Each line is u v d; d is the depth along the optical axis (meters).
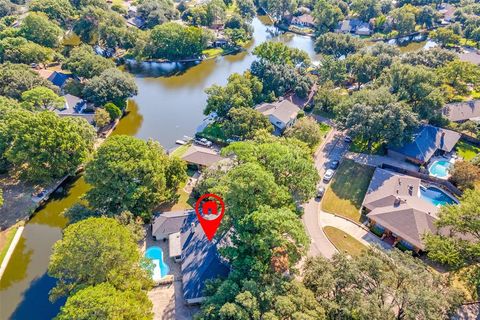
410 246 58.75
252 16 184.88
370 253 46.28
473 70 101.12
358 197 70.94
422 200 65.62
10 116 74.44
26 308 52.91
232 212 49.72
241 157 59.31
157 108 108.44
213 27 165.62
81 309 38.34
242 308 39.69
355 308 39.03
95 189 61.94
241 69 136.50
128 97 107.25
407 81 87.19
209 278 51.44
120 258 45.94
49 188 73.75
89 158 65.94
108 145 61.22
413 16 154.00
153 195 63.47
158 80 126.56
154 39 135.62
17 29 127.38
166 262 58.19
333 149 85.94
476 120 91.31
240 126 83.31
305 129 81.00
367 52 118.50
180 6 181.62
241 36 151.25
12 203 70.12
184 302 51.84
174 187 69.38
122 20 143.25
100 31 136.50
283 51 117.75
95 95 97.81
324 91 101.56
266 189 49.53
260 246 44.84
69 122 75.50
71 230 46.81
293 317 37.53
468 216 47.56
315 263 46.50
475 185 72.25
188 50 139.12
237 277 45.41
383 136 78.50
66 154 71.69
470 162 74.25
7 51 112.50
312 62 138.50
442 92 93.62
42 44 127.38
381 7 171.88
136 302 42.66
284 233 49.34
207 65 139.50
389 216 61.44
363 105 80.50
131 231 56.03
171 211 66.69
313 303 40.00
